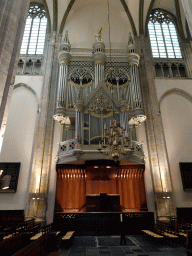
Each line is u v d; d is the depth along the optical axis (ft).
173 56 67.05
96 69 56.39
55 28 65.00
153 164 50.08
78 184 48.60
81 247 30.60
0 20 25.49
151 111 55.21
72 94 54.03
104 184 48.80
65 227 40.45
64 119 51.57
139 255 26.05
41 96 55.36
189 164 50.72
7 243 21.24
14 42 27.25
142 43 64.80
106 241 34.68
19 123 52.80
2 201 45.52
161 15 72.69
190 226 33.73
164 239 32.78
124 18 70.08
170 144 53.06
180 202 47.52
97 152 43.83
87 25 68.33
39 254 21.65
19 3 28.76
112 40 66.80
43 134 50.72
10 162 48.52
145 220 42.04
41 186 46.37
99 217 41.22
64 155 45.98
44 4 66.33
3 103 24.81
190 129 54.80
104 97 48.96
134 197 47.78
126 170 49.60
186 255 25.90
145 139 53.47
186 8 33.53
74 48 61.11
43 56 62.28
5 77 24.72
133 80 55.26
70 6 65.82
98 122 46.62
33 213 43.65
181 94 59.11
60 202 46.29
